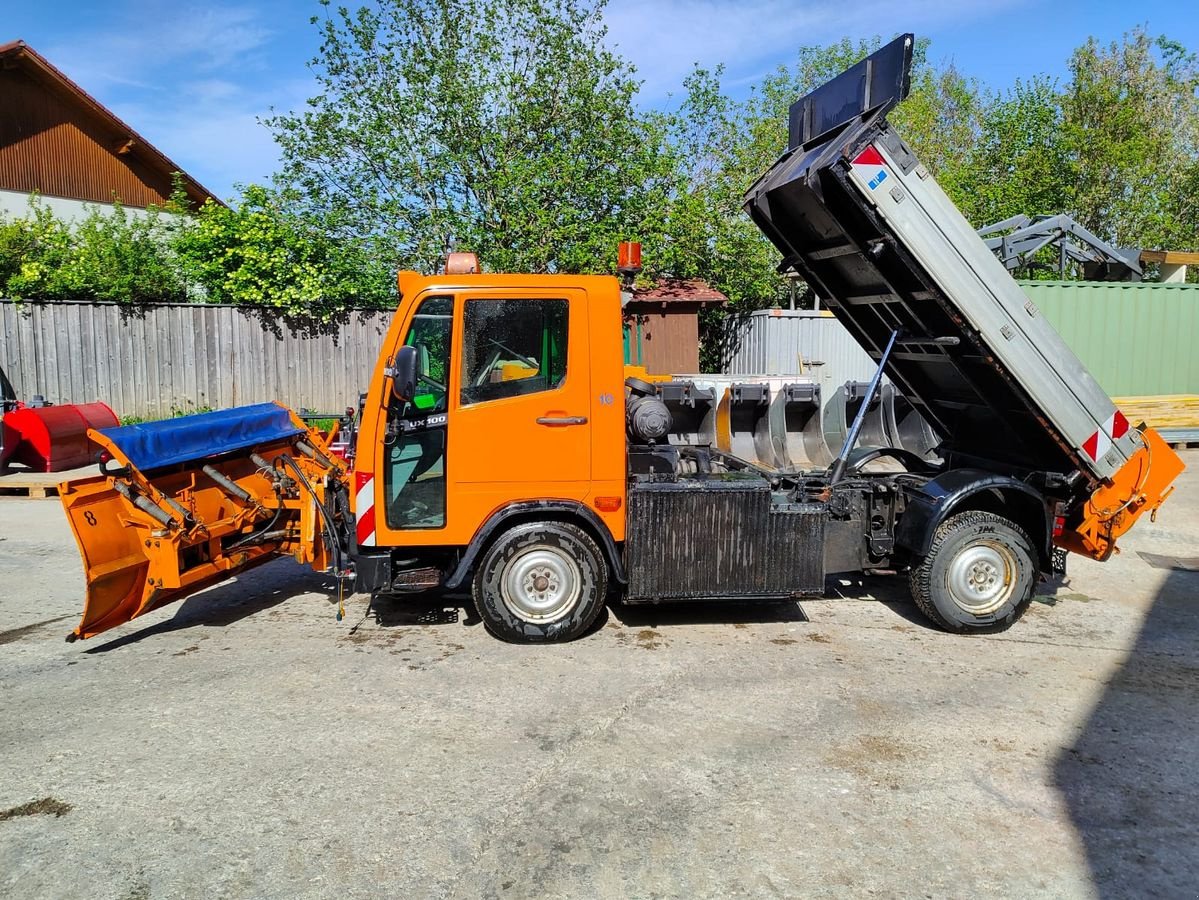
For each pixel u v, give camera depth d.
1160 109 24.94
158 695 4.71
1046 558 5.82
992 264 5.19
